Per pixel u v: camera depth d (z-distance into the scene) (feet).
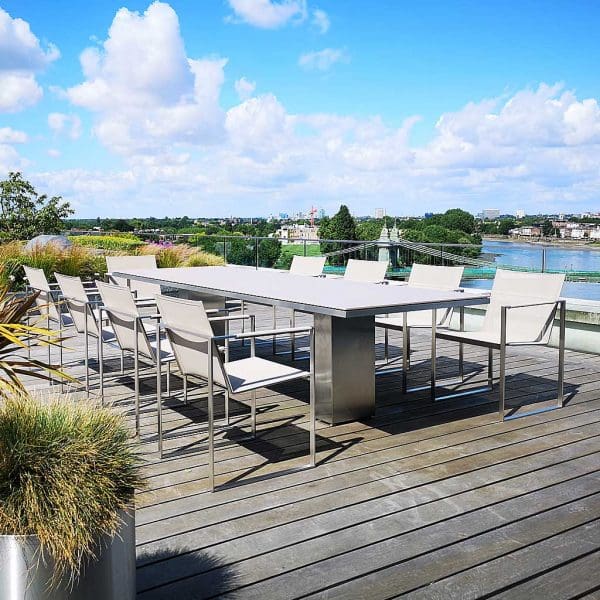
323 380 12.16
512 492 9.04
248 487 9.23
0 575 4.99
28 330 7.06
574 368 16.89
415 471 9.81
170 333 10.14
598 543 7.59
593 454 10.52
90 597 5.26
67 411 5.96
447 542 7.63
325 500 8.79
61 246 31.09
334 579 6.87
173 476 9.66
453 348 19.56
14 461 5.29
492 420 12.36
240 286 13.83
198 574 6.97
